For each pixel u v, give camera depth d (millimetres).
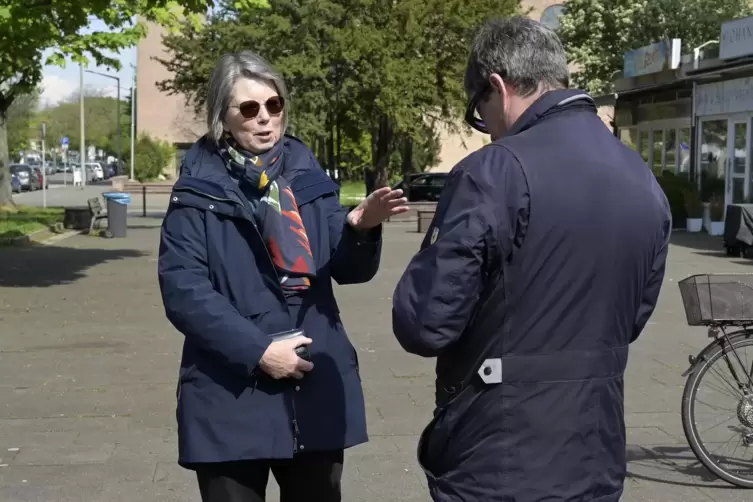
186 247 2881
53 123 93625
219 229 2891
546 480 2330
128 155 76062
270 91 2982
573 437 2342
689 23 36750
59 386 7133
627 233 2383
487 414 2365
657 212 2453
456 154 55375
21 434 5898
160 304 11234
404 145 38562
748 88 21188
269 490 4977
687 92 24828
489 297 2346
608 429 2402
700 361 4938
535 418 2336
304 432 2885
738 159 21734
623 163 2428
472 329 2379
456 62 30828
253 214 2936
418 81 29297
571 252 2318
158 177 55625
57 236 21297
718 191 22688
